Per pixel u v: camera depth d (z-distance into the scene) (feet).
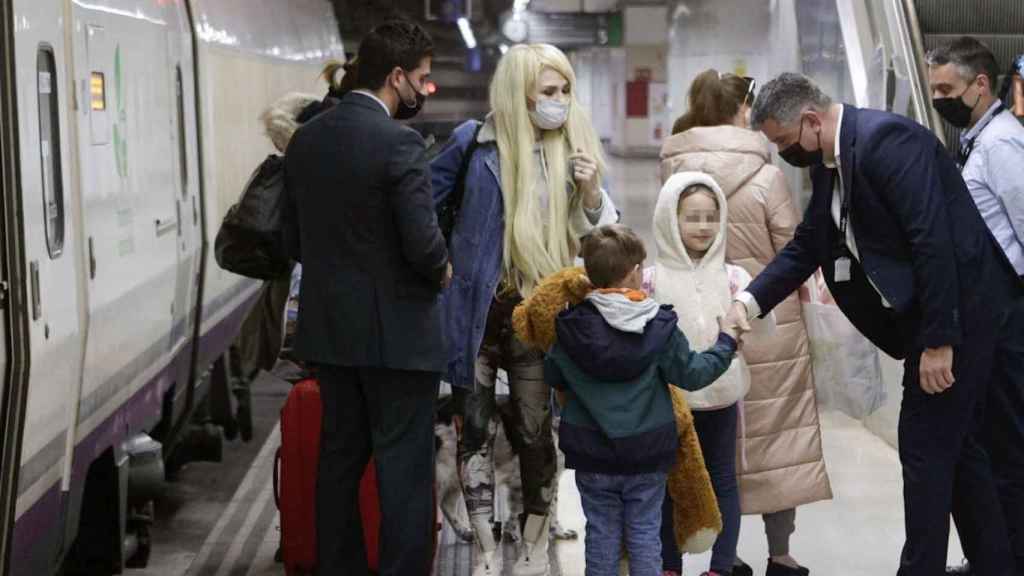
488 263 14.52
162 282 17.76
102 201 14.38
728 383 13.93
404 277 13.32
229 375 23.86
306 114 15.61
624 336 12.61
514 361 14.83
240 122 26.91
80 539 15.62
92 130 14.12
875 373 15.48
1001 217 14.48
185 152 20.42
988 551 13.98
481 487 15.08
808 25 29.07
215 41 23.98
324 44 49.88
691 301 14.21
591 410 12.86
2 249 10.86
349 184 13.10
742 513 15.17
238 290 25.38
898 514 18.62
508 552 16.75
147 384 16.71
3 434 10.78
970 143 14.83
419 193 13.01
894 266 12.93
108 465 15.29
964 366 13.10
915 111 21.29
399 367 13.24
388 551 13.60
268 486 21.66
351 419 13.79
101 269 14.07
